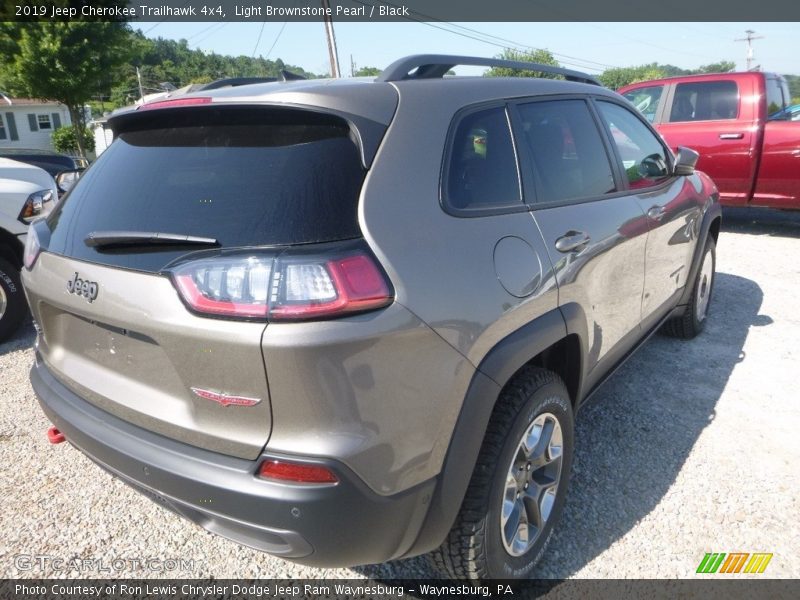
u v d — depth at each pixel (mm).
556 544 2514
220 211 1761
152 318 1729
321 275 1584
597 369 2889
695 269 4164
